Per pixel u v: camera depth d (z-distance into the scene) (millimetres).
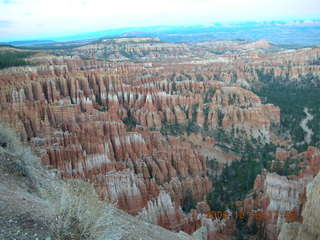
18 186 11883
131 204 31156
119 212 15406
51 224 8266
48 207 9867
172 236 15547
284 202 31047
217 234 30906
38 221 8547
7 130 16797
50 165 31828
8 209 8852
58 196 10875
